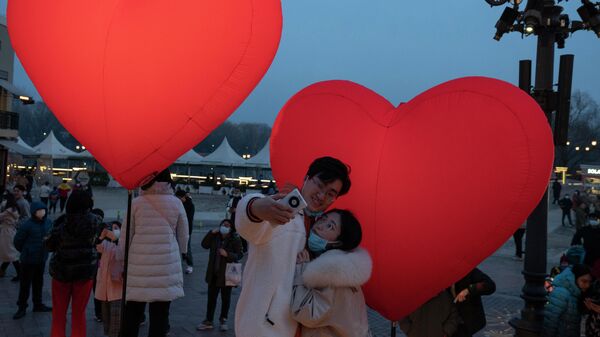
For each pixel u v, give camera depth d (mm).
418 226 2865
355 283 2213
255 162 40500
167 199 4574
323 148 3076
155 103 2824
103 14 2709
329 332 2238
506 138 2717
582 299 5043
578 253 7719
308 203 2355
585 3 5906
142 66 2740
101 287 5277
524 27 6035
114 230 5648
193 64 2803
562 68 5922
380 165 2928
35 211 6926
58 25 2752
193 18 2752
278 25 3086
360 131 3014
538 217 5969
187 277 10367
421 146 2840
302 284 2254
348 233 2320
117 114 2838
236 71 2945
